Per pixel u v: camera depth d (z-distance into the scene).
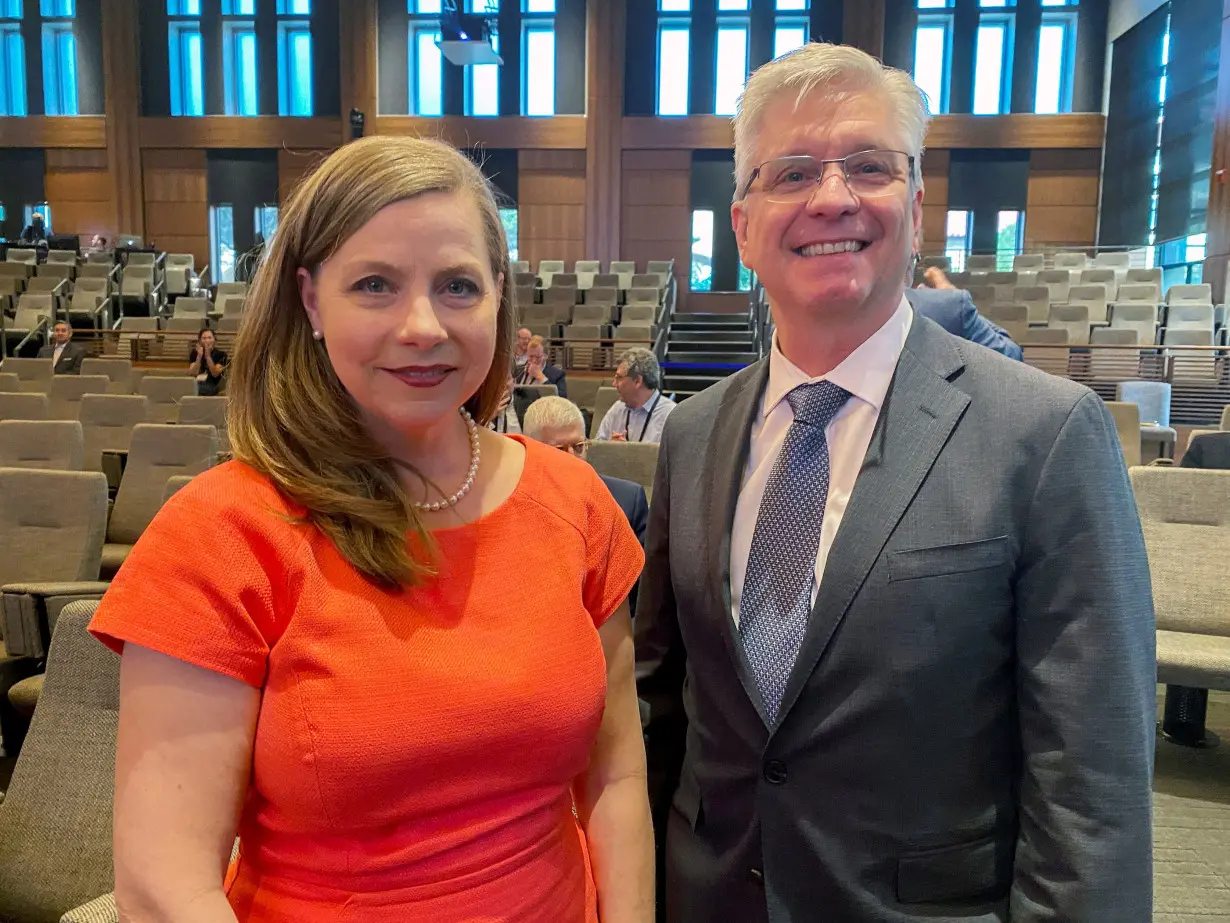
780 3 12.40
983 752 0.91
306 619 0.71
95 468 5.04
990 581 0.87
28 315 9.80
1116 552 0.84
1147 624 0.86
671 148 12.76
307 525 0.74
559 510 0.87
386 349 0.73
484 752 0.74
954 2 12.15
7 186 13.74
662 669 1.19
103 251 12.01
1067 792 0.83
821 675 0.91
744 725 0.98
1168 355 7.62
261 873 0.75
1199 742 2.52
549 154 12.99
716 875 1.01
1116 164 11.81
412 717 0.71
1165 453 5.33
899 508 0.90
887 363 0.98
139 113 13.29
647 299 10.64
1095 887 0.81
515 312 0.89
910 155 0.96
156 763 0.68
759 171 0.98
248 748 0.72
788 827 0.94
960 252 11.92
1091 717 0.82
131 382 7.43
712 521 1.05
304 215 0.75
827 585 0.91
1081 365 7.83
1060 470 0.85
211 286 12.99
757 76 1.00
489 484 0.85
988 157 12.51
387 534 0.74
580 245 13.12
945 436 0.91
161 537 0.71
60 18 13.33
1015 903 0.88
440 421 0.81
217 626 0.69
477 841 0.76
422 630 0.75
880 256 0.94
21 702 2.10
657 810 1.21
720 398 1.15
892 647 0.88
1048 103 12.31
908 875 0.90
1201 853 1.95
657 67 12.77
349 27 12.77
